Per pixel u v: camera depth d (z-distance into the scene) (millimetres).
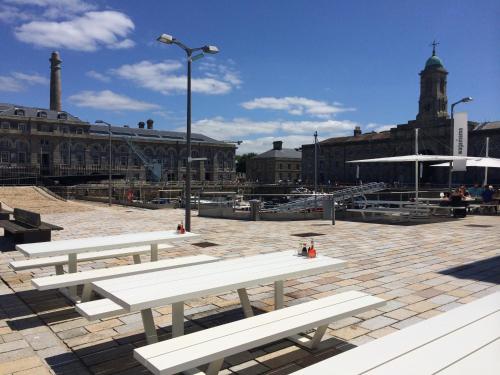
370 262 9055
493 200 22125
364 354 2662
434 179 74438
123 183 75125
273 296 6656
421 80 78062
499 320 3178
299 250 6238
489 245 11305
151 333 4469
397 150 81438
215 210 21375
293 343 4762
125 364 4305
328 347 4648
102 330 5246
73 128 85125
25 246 6965
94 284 4523
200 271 5051
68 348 4723
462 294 6594
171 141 97188
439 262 9047
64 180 54719
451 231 14336
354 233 13930
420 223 16984
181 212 26109
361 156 88312
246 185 95125
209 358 3291
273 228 15727
